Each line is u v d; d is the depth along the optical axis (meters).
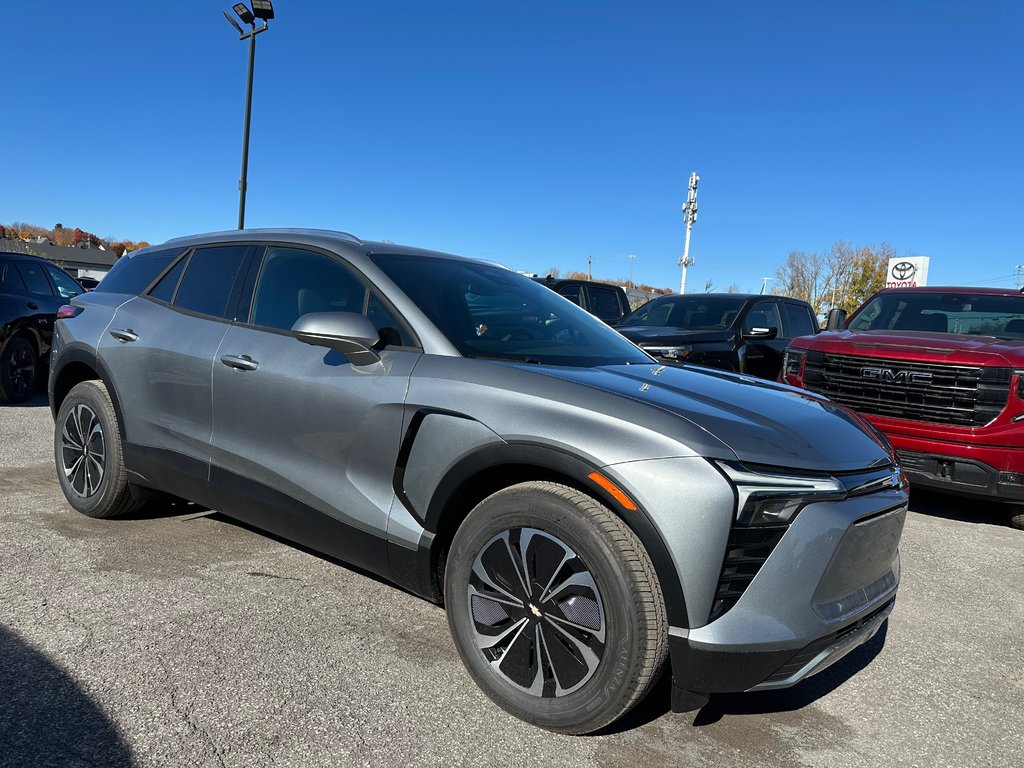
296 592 3.25
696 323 8.70
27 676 2.43
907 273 33.06
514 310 3.28
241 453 3.19
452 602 2.53
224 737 2.18
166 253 4.03
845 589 2.33
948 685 2.88
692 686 2.14
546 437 2.28
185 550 3.68
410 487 2.62
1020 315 6.25
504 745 2.24
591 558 2.19
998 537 4.96
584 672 2.22
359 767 2.08
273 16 16.19
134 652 2.64
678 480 2.09
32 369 8.20
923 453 5.04
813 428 2.47
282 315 3.24
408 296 2.92
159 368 3.56
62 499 4.41
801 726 2.50
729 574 2.10
